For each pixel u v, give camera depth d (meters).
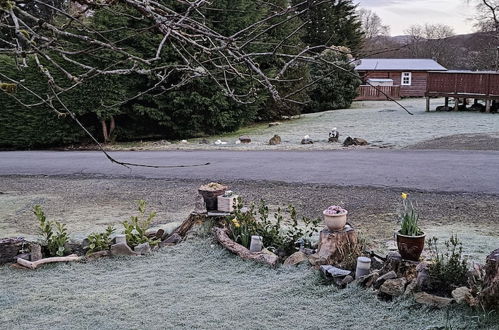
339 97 24.30
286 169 9.95
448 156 10.65
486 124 15.45
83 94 15.58
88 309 3.76
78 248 5.25
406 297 3.64
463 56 31.58
